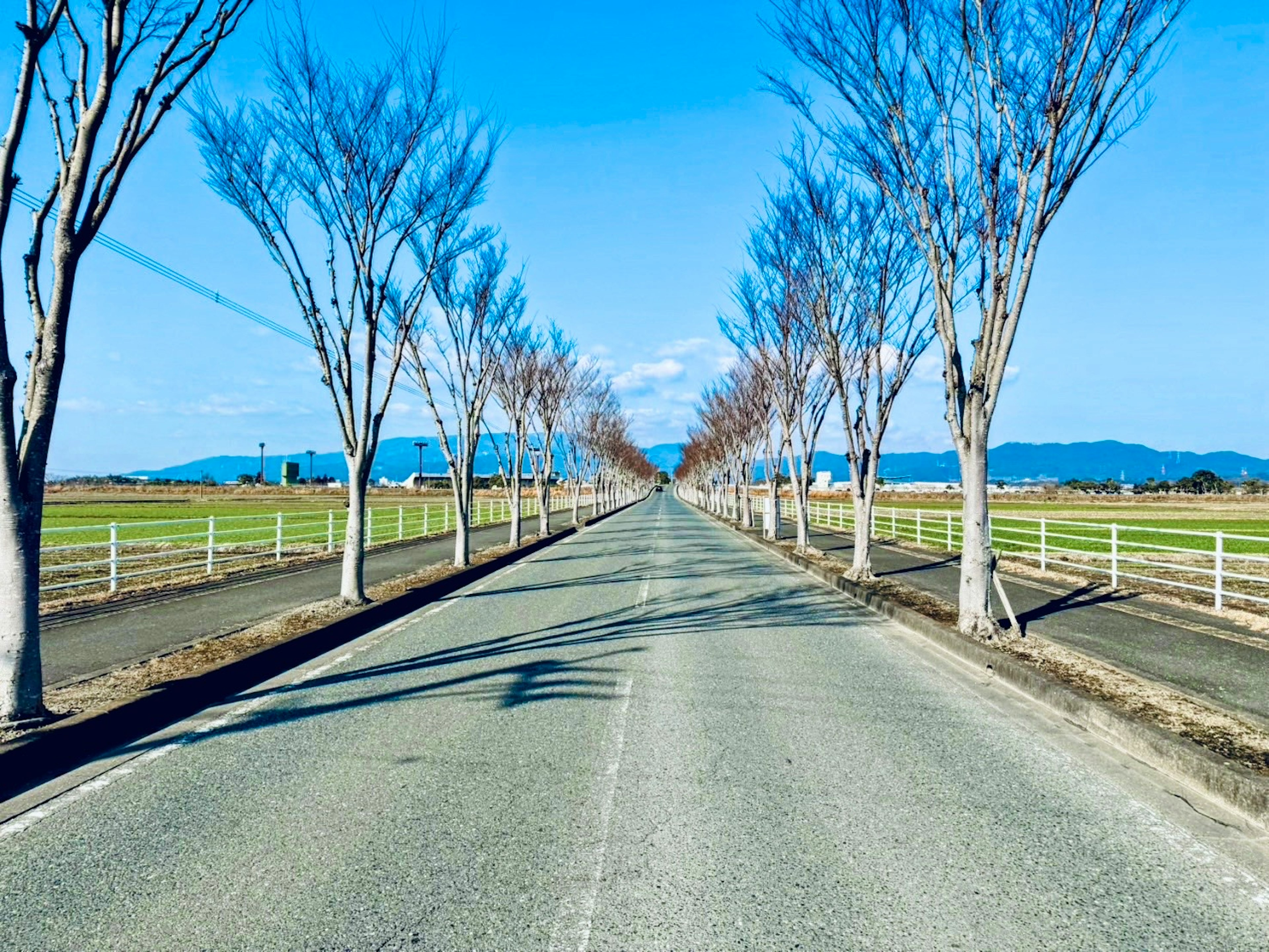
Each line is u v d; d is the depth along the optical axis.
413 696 6.41
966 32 7.77
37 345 5.42
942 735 5.46
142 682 6.30
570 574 16.50
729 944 2.85
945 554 20.36
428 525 31.50
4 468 5.16
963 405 9.03
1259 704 5.84
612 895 3.20
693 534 31.73
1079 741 5.35
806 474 21.33
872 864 3.49
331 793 4.29
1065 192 8.14
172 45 5.70
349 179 10.34
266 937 2.88
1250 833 3.87
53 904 3.11
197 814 4.01
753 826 3.88
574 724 5.61
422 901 3.14
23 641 5.16
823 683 6.95
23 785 4.45
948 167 8.75
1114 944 2.87
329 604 10.46
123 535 25.78
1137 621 9.69
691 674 7.25
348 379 10.81
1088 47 7.32
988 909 3.11
